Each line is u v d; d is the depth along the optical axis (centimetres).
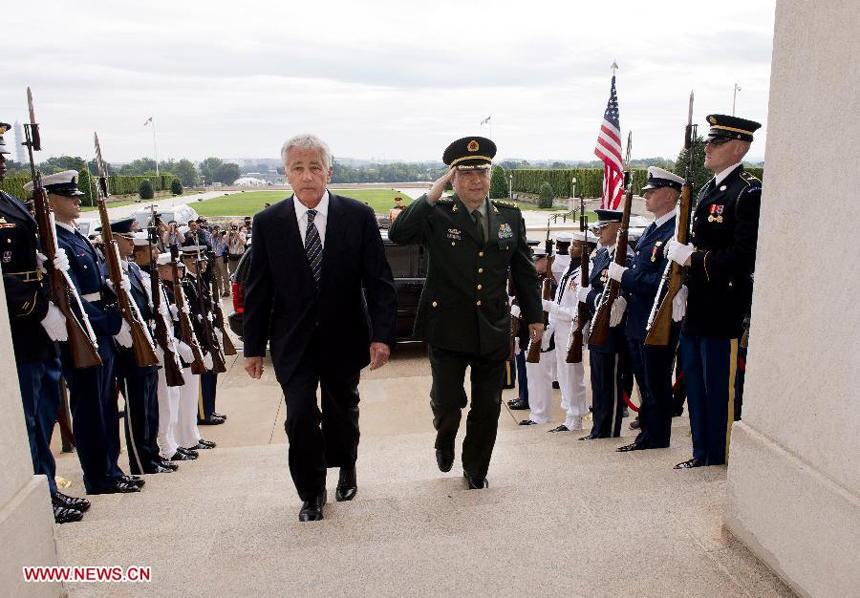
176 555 264
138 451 474
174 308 555
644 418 448
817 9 196
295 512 316
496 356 343
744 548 238
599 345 460
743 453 236
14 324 327
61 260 342
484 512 298
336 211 318
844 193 188
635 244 495
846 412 188
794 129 208
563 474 377
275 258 316
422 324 351
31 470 217
